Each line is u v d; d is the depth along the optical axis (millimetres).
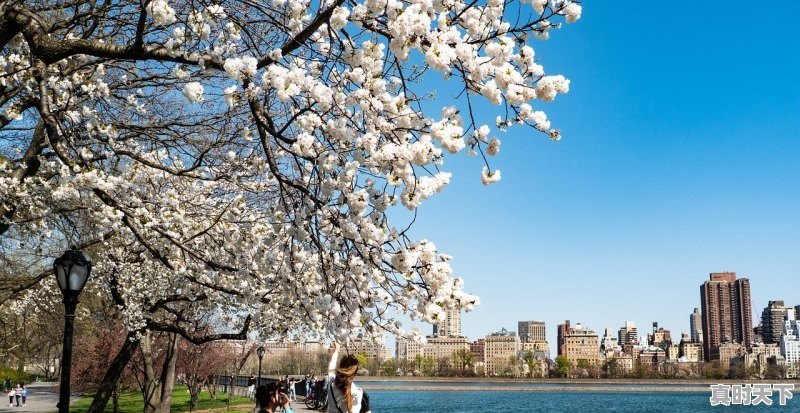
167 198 9539
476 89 5508
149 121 10711
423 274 5824
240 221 8242
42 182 8516
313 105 5988
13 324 24406
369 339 6605
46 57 6637
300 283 7039
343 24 5398
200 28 5883
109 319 19000
